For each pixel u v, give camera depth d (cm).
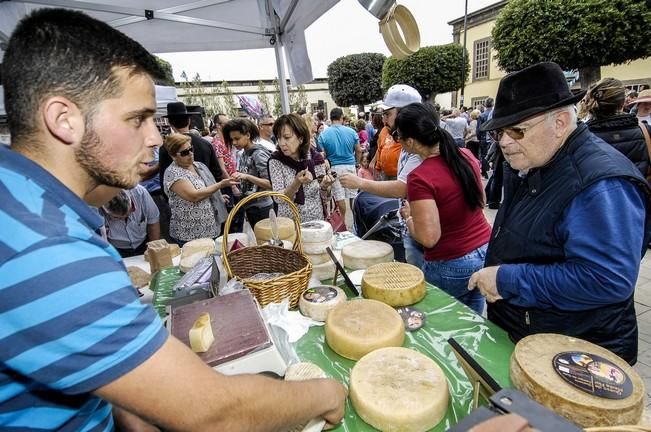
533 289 92
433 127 147
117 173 52
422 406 69
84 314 40
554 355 77
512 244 106
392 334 93
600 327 89
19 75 45
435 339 99
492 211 507
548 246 94
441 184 147
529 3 1015
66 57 45
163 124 749
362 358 85
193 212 235
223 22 275
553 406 66
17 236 40
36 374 41
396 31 156
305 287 123
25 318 39
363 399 72
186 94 2159
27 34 45
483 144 762
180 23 272
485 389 67
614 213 80
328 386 68
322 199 235
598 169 83
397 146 336
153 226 238
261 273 140
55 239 41
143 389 43
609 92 236
